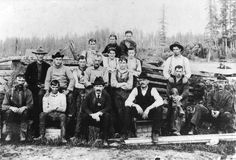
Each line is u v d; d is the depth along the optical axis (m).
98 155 6.24
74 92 7.36
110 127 6.95
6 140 6.99
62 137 6.88
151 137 6.96
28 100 7.14
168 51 9.02
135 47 8.26
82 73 7.52
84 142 6.87
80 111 7.06
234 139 7.28
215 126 7.61
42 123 6.91
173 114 7.38
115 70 7.50
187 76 7.78
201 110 7.52
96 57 7.59
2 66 8.73
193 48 9.31
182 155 6.40
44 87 7.46
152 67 8.64
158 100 7.02
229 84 8.34
